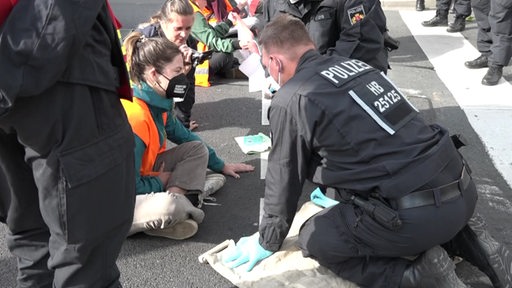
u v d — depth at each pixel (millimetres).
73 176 1423
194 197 2797
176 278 2371
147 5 8016
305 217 2748
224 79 5059
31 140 1424
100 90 1485
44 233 1780
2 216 1767
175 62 2492
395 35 6223
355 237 2100
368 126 1981
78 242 1509
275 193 2172
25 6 1290
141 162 2633
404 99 2135
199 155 2842
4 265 2449
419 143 2018
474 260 2197
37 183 1495
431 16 7004
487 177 3191
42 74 1298
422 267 2029
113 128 1536
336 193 2328
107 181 1514
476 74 4887
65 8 1285
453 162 2053
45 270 1813
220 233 2707
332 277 2287
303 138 2039
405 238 1984
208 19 4855
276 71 2238
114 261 1671
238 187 3131
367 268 2154
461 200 2039
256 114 4242
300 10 3020
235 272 2361
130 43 2527
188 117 3814
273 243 2297
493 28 4457
